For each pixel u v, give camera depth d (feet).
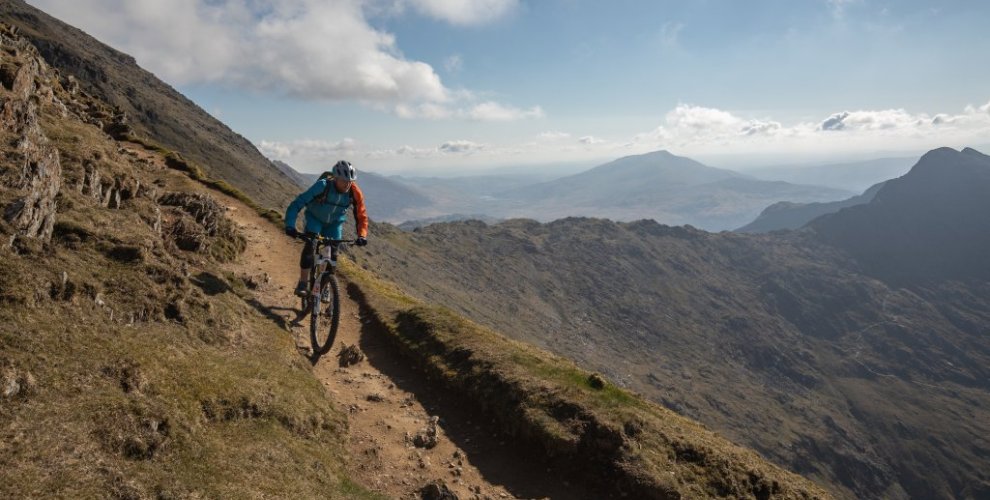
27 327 23.39
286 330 45.93
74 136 54.19
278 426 29.37
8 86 51.93
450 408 42.14
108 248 34.94
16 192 30.45
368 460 32.99
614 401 39.45
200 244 56.08
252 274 61.41
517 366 43.83
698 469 35.24
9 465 17.31
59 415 20.33
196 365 29.68
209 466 23.09
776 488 35.58
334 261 44.65
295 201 42.93
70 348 24.02
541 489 33.73
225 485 22.41
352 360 47.03
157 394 25.12
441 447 36.73
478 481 33.78
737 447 41.29
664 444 36.40
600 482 33.99
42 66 99.81
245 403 29.04
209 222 65.98
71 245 32.96
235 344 36.29
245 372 32.58
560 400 38.73
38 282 26.22
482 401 41.09
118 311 29.94
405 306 61.21
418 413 40.73
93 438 20.36
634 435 36.19
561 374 43.52
